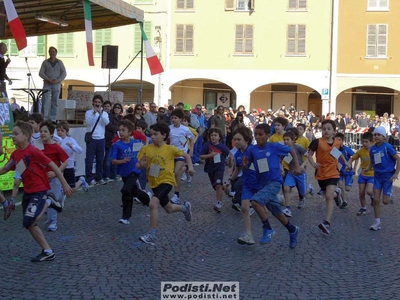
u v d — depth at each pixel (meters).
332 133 9.78
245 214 8.57
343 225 10.63
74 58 36.19
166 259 7.79
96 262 7.52
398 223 11.01
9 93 31.78
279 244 8.86
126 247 8.39
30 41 35.72
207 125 22.62
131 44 36.00
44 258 7.44
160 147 8.66
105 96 18.89
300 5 35.38
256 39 35.69
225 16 35.84
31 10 16.00
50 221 9.26
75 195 13.03
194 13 35.94
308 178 18.72
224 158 11.66
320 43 35.38
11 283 6.52
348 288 6.69
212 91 37.81
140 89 19.39
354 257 8.20
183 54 36.06
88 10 13.83
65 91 36.50
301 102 37.28
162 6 35.97
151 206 8.43
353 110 36.78
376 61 35.16
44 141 8.71
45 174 7.46
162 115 19.23
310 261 7.89
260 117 28.48
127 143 10.06
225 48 35.88
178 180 11.84
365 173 11.55
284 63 35.66
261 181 8.40
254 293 6.40
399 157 10.18
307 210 12.24
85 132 15.71
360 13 35.12
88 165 14.59
